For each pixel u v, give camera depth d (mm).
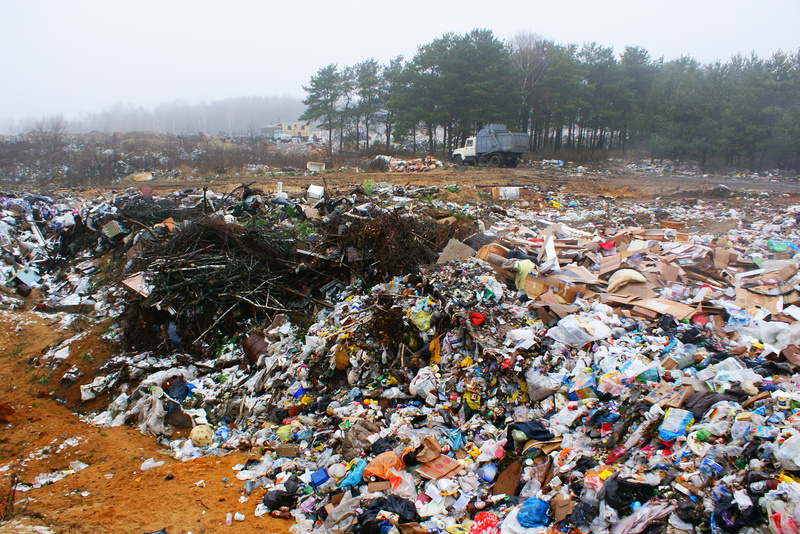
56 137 46969
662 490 4133
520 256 9719
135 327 9547
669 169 33469
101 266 13281
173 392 7902
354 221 11164
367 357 7438
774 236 13484
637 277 8594
